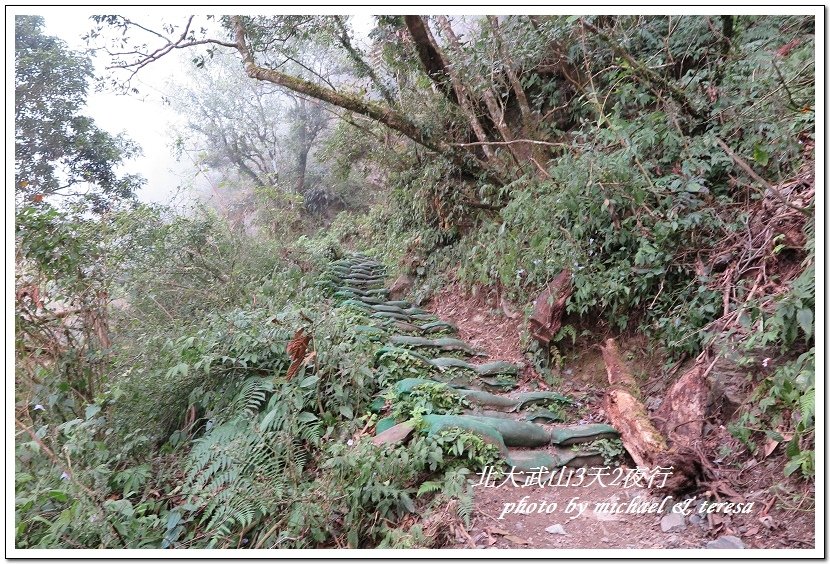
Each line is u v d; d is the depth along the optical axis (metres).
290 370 3.34
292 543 2.46
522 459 2.95
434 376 4.01
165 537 2.69
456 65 5.93
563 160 4.42
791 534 2.12
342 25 7.19
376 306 6.01
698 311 3.31
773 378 2.55
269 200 10.70
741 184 3.51
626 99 4.79
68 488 2.67
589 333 4.13
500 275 5.25
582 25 4.54
